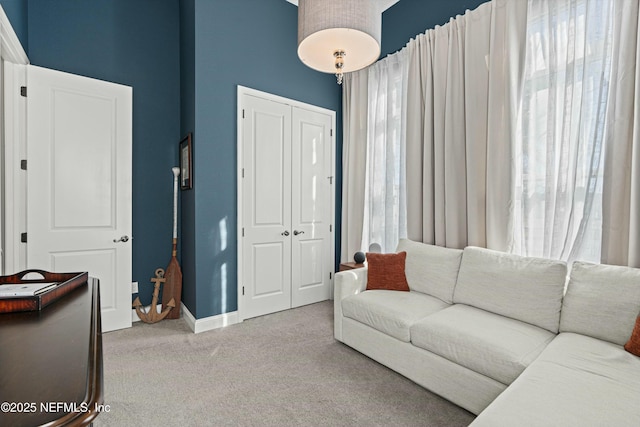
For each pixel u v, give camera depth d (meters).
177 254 3.46
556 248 2.17
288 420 1.71
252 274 3.25
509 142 2.36
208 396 1.91
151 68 3.28
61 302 1.09
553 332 1.84
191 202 3.00
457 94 2.69
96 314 0.99
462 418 1.72
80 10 2.87
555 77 2.18
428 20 3.08
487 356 1.64
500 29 2.41
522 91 2.34
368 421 1.70
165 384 2.03
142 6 3.22
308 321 3.16
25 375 0.60
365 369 2.23
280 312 3.43
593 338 1.67
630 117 1.84
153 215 3.31
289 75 3.51
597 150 1.98
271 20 3.35
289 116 3.50
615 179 1.89
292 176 3.54
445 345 1.82
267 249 3.35
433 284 2.49
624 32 1.84
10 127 2.40
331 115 3.89
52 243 2.61
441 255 2.54
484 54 2.52
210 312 2.96
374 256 2.76
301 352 2.49
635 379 1.28
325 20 1.69
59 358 0.68
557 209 2.16
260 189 3.28
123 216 2.94
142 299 3.25
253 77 3.22
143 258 3.25
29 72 2.50
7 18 2.02
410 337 2.03
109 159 2.87
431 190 2.91
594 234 2.03
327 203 3.88
